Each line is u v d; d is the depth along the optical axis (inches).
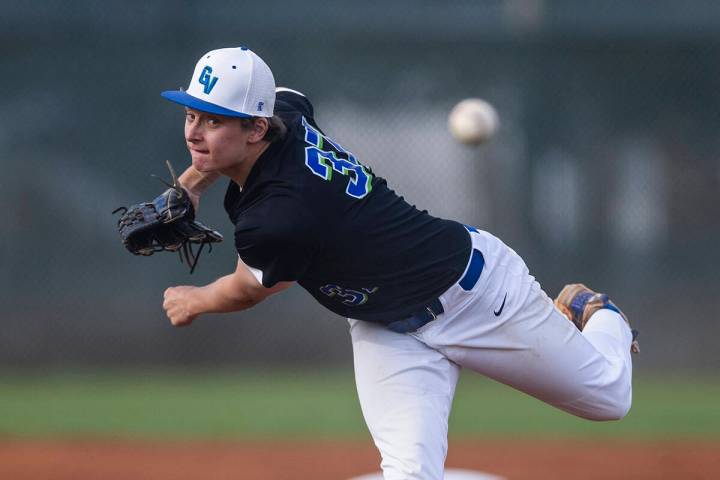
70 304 1395.2
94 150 1412.4
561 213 1424.7
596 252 1424.7
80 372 1382.9
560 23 1439.5
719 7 1460.4
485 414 1162.0
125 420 1096.2
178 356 1397.6
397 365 499.2
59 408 1165.7
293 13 1425.9
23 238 1395.2
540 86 1433.3
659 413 1149.1
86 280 1397.6
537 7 1434.5
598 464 889.5
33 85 1408.7
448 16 1432.1
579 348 518.0
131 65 1419.8
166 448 953.5
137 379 1359.5
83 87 1413.6
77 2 1413.6
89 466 876.6
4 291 1389.0
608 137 1437.0
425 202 1418.6
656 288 1428.4
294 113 502.0
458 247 499.2
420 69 1425.9
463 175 1421.0
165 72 1423.5
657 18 1448.1
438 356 505.4
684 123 1446.9
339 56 1424.7
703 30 1455.5
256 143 470.9
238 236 470.6
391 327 502.0
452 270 494.0
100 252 1401.3
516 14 1435.8
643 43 1448.1
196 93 457.1
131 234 527.2
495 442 997.2
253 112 459.5
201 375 1390.3
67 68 1413.6
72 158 1408.7
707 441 1001.5
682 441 1000.9
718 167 1443.2
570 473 853.2
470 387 1366.9
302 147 480.1
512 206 1418.6
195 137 464.8
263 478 829.2
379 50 1425.9
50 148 1407.5
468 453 940.0
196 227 538.6
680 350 1423.5
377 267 486.3
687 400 1233.4
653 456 924.6
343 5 1428.4
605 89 1441.9
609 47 1446.9
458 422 1111.6
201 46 1427.2
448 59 1429.6
